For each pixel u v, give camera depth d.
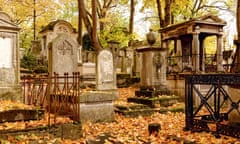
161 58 11.60
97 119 8.22
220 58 13.82
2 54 9.26
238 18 11.05
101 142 6.32
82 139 6.53
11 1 26.00
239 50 7.18
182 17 26.09
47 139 6.06
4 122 6.30
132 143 6.18
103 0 30.05
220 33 13.69
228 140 5.61
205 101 6.47
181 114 10.04
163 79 11.66
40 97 8.59
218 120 6.10
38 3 27.61
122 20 34.28
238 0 11.07
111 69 13.43
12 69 9.42
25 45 37.09
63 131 6.39
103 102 8.38
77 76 7.91
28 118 6.65
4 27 9.27
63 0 31.47
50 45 10.50
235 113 6.53
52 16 30.73
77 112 7.31
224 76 5.96
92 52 24.50
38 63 21.14
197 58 12.84
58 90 8.18
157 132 6.85
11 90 9.13
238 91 6.59
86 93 8.10
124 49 23.36
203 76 6.43
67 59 10.71
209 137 5.99
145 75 11.62
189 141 5.84
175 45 16.06
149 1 22.20
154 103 10.47
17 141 5.65
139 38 35.38
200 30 13.07
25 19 30.88
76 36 25.95
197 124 6.61
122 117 9.19
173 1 19.86
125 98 13.14
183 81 11.95
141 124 8.33
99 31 28.22
